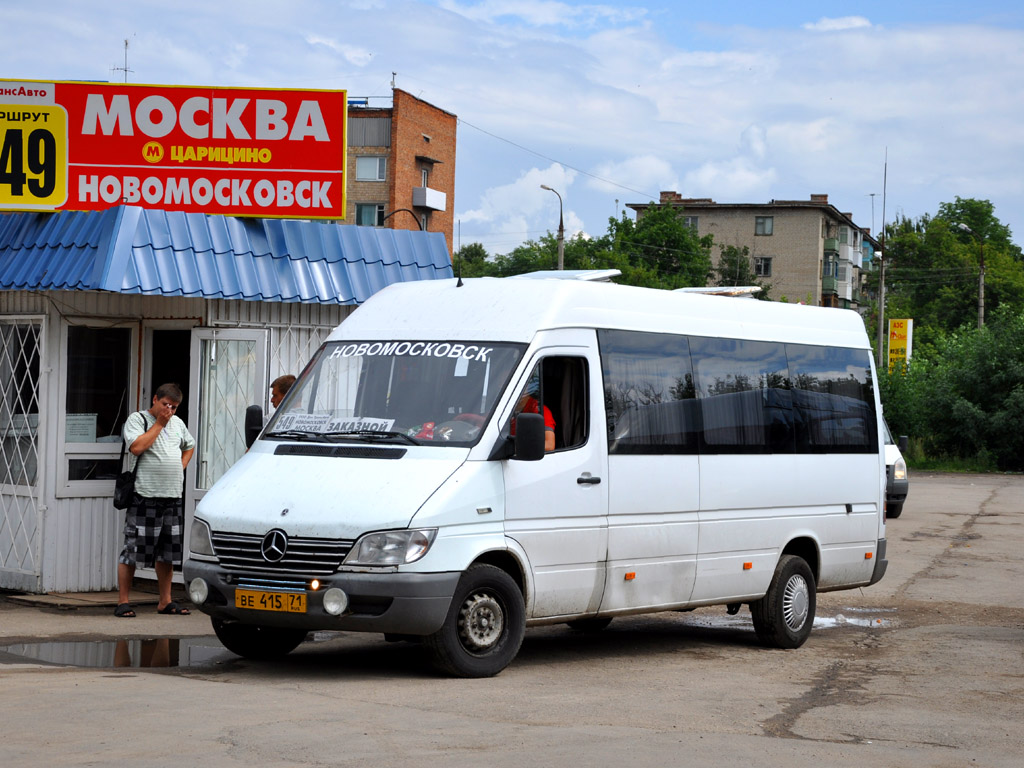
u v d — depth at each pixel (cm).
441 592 796
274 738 626
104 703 703
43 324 1191
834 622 1280
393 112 6825
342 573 786
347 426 880
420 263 1380
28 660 885
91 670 839
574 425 913
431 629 799
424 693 776
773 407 1091
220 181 1270
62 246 1159
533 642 1093
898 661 1039
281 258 1252
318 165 1272
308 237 1286
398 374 899
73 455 1208
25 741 607
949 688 911
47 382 1190
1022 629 1241
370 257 1329
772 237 9250
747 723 746
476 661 833
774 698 839
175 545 1121
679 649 1077
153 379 1273
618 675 909
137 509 1107
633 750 632
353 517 793
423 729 662
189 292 1157
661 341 992
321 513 801
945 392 4775
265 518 812
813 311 1170
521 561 855
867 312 9644
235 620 825
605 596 924
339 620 786
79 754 582
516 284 936
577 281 944
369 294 1305
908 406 4809
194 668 875
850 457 1173
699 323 1035
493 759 598
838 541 1154
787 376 1112
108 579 1233
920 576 1642
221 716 675
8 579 1221
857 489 1178
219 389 1234
